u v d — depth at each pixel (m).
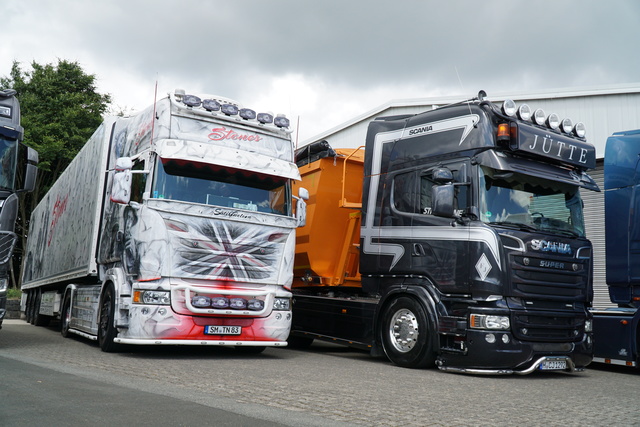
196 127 9.28
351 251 11.13
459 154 8.62
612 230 9.84
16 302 21.42
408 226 9.14
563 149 8.82
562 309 8.55
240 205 9.22
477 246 8.13
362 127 19.59
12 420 4.06
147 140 9.34
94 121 30.14
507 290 7.97
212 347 10.84
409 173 9.31
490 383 7.55
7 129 9.64
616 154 9.94
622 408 6.03
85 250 11.16
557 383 7.95
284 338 9.45
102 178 10.77
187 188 8.91
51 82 29.66
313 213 11.17
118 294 8.91
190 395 5.53
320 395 5.91
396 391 6.42
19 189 9.79
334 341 10.63
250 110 9.73
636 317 9.44
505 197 8.43
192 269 8.70
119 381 6.19
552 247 8.46
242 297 9.05
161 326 8.45
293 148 10.12
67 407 4.57
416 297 8.84
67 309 12.32
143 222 8.65
